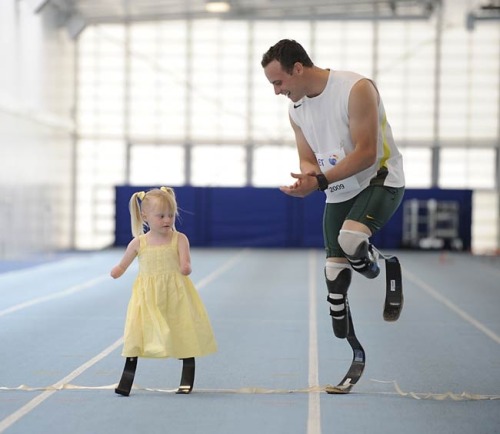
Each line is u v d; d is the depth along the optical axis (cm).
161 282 971
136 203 998
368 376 1134
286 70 873
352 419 888
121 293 2236
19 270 3027
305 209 4444
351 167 852
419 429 851
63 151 4822
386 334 1536
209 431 835
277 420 880
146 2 4634
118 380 1088
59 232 4719
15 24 3922
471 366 1219
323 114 883
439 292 2369
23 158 4047
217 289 2372
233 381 1091
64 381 1083
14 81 3906
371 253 899
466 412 924
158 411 916
